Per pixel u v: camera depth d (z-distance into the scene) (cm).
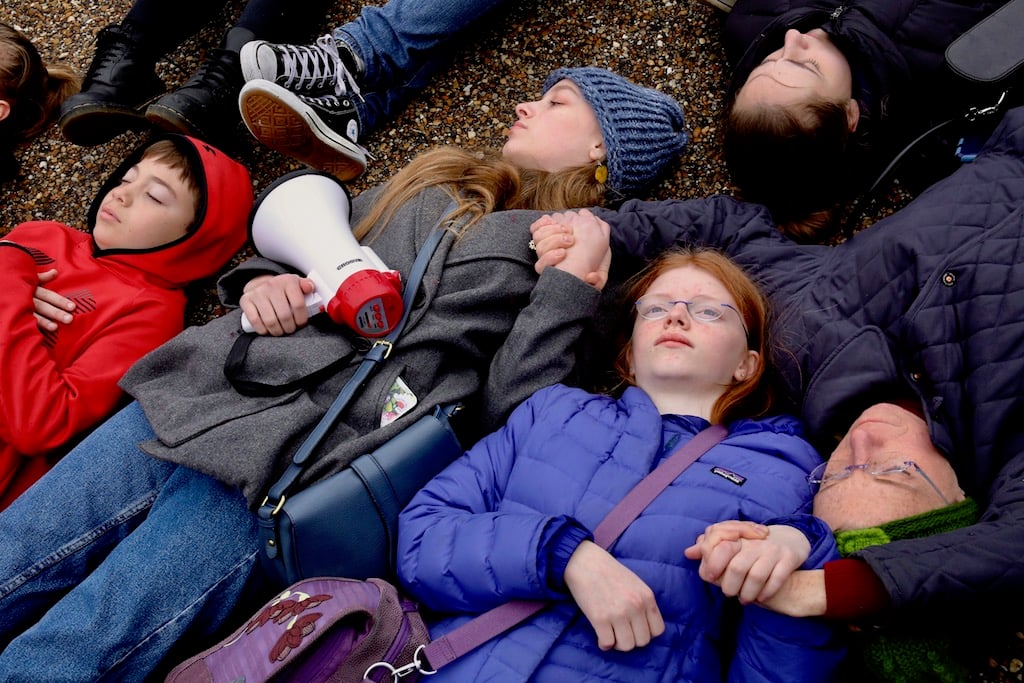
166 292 171
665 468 127
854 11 167
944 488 120
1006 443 124
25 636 125
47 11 217
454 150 169
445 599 122
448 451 140
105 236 165
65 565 138
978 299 129
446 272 151
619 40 199
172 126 176
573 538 114
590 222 152
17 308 149
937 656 112
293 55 174
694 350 135
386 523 133
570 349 149
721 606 120
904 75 166
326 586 124
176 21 189
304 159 183
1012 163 141
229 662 115
